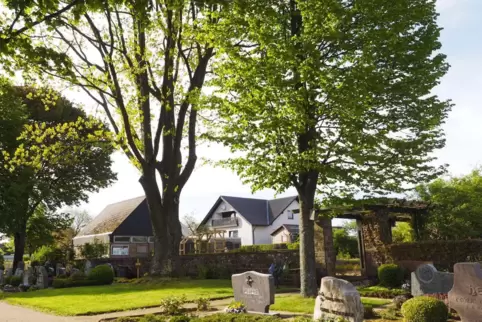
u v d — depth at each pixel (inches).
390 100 561.3
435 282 524.4
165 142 924.6
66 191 1483.8
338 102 490.0
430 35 572.7
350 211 782.5
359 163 516.4
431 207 885.8
